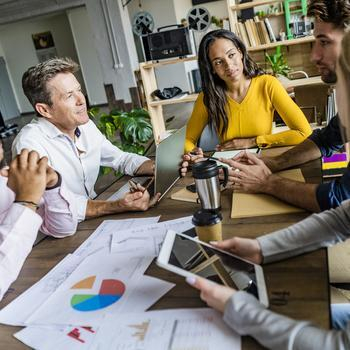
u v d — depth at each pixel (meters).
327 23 1.22
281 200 1.22
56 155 1.79
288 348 0.61
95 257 1.06
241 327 0.67
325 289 0.78
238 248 0.92
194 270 0.79
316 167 1.49
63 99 1.70
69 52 12.02
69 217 1.24
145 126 3.30
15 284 1.00
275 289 0.80
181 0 9.88
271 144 1.97
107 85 7.02
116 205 1.36
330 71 1.28
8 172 1.05
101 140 2.03
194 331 0.71
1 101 12.38
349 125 0.74
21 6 8.27
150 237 1.12
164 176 1.47
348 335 0.59
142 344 0.70
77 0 8.00
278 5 6.36
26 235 0.98
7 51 12.38
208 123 2.35
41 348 0.74
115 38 6.68
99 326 0.77
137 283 0.90
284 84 3.56
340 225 0.92
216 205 1.21
